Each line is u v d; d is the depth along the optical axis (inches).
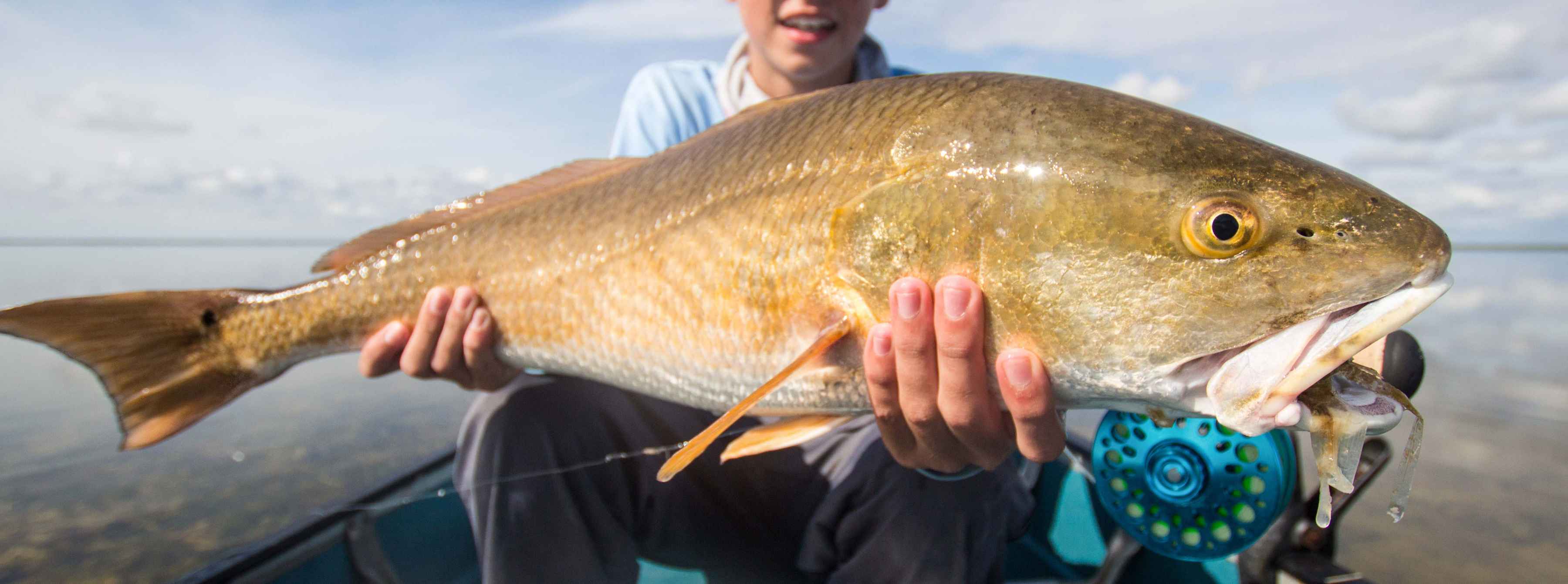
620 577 23.5
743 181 17.0
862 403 16.6
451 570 29.4
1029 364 14.1
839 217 15.4
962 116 14.9
